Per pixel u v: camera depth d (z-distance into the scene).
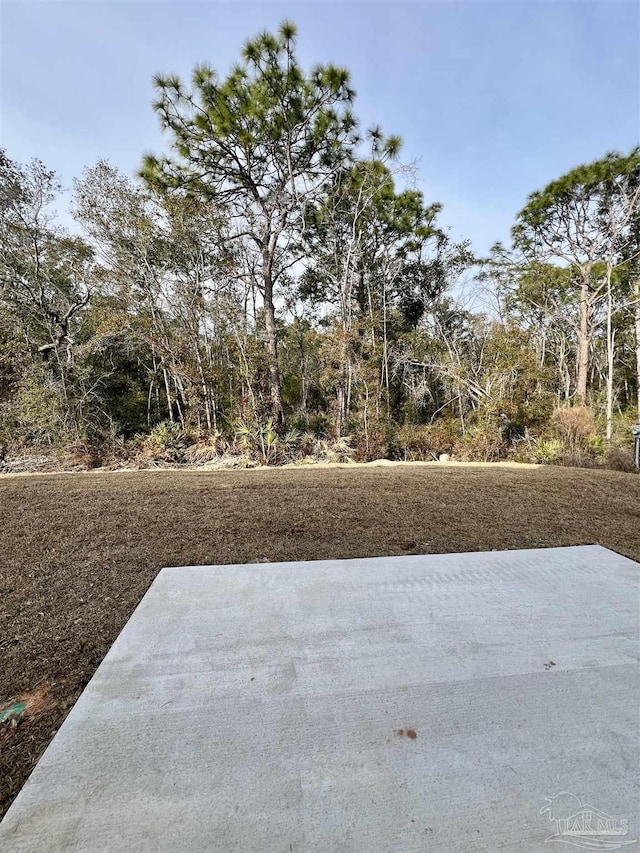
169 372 10.48
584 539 2.86
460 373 11.36
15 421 9.21
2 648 1.67
